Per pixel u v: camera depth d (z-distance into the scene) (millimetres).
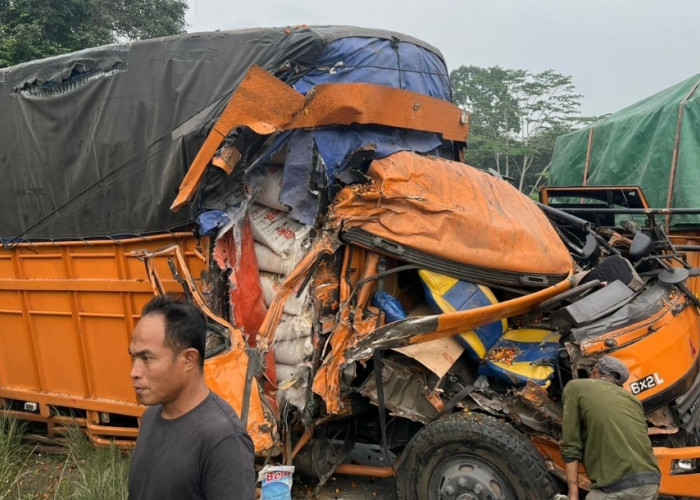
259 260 4297
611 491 3143
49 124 5129
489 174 5176
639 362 3668
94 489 4336
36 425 6156
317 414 4188
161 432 1882
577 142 9898
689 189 7168
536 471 3543
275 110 3982
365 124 4336
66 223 5188
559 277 4363
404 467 3965
